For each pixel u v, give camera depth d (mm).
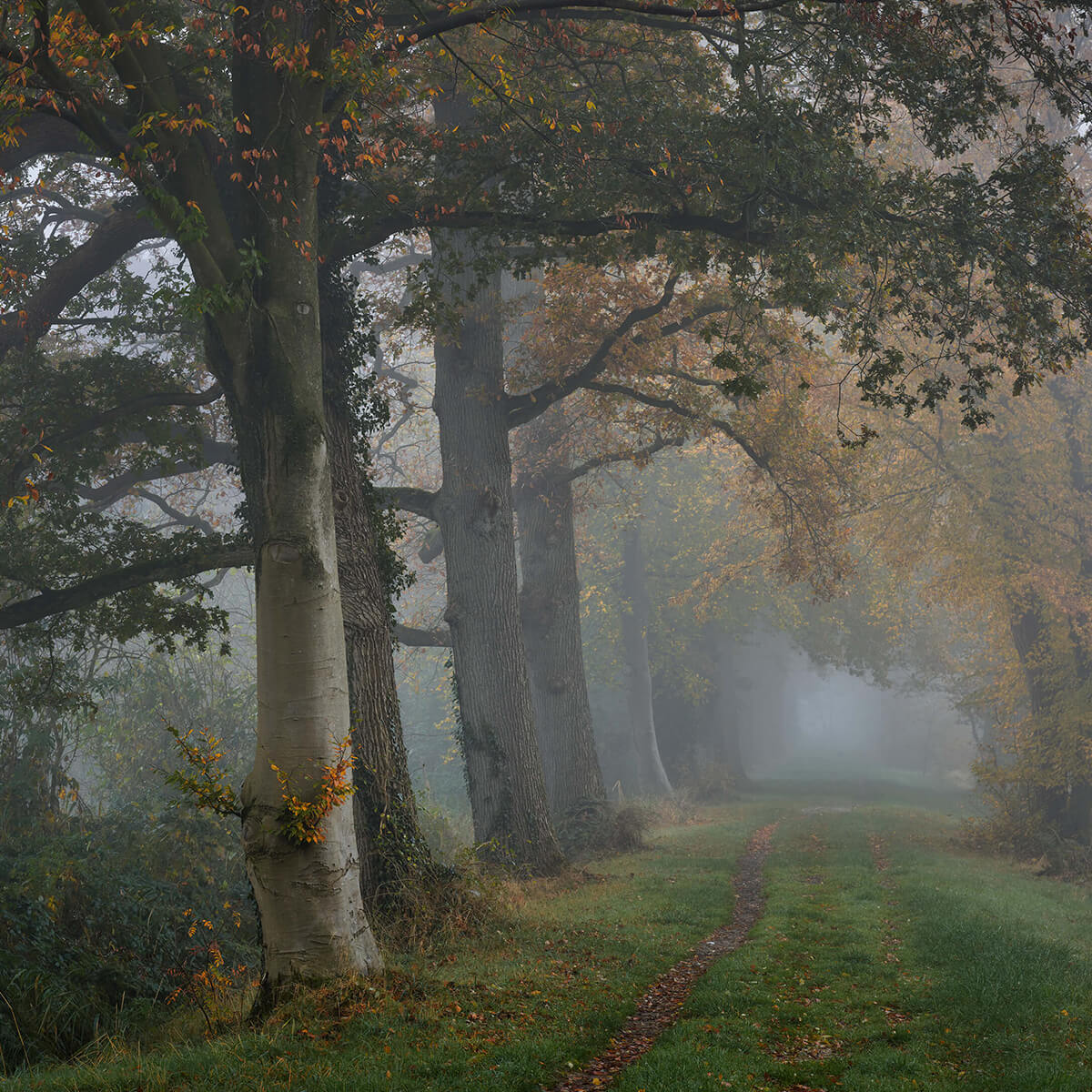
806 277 13492
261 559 9672
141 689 21922
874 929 12469
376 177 15133
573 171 14023
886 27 12242
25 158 14672
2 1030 9883
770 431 21734
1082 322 13234
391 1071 6477
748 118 13117
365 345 15320
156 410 15781
